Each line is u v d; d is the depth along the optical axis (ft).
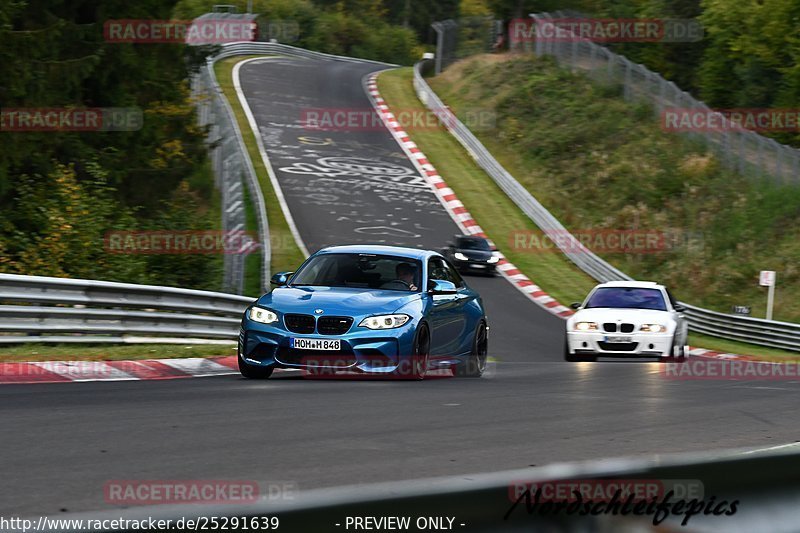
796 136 614.34
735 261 431.02
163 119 314.76
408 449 65.92
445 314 132.16
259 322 121.19
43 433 67.97
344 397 97.60
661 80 600.80
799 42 599.57
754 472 24.90
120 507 44.88
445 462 61.11
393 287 129.59
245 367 122.11
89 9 285.23
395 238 446.19
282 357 119.75
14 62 235.81
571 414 89.76
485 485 20.11
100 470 54.75
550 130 619.26
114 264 251.80
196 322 180.86
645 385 127.34
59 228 239.09
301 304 120.98
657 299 200.85
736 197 479.41
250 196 470.80
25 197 248.73
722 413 95.40
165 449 62.64
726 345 316.19
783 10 602.85
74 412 79.92
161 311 183.52
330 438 69.67
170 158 326.44
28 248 232.94
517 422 82.58
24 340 143.02
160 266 281.54
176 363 140.26
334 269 132.57
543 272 422.00
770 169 488.02
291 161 555.69
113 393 96.94
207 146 356.38
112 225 269.23
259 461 59.16
